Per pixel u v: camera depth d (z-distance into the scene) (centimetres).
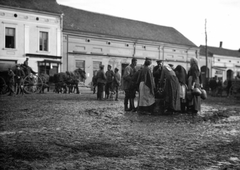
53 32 3441
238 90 2452
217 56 5612
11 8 3109
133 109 1070
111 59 4003
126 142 523
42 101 1440
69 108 1130
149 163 390
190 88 1045
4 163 380
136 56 4316
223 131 655
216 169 366
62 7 3916
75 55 3634
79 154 433
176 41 4928
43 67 3328
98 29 3916
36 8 3266
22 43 3203
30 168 360
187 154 441
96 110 1075
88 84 3594
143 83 1016
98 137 566
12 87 2000
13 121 767
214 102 1728
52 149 461
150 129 671
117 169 361
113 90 1852
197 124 762
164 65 1042
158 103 1016
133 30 4453
